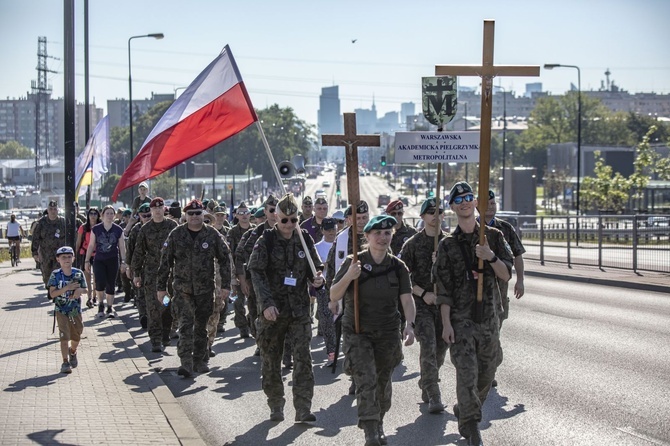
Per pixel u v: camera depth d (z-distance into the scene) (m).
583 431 8.20
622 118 164.38
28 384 10.16
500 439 8.00
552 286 23.77
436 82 11.38
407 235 11.41
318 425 8.83
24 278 28.33
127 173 12.17
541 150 155.75
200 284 11.52
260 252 8.91
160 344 13.65
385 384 7.86
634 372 11.02
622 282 23.39
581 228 31.20
